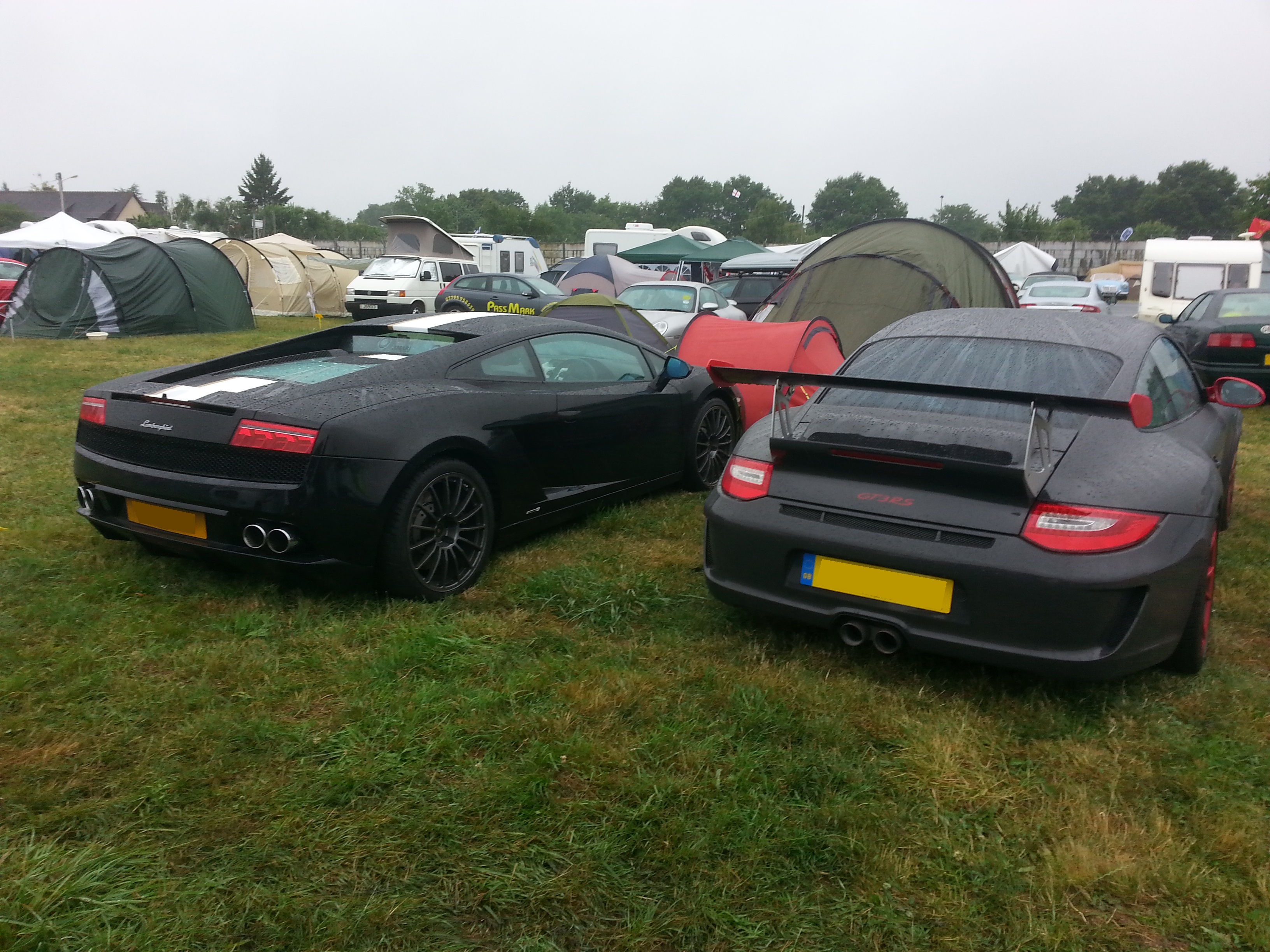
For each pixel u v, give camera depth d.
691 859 2.10
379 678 2.91
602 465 4.61
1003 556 2.65
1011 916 1.97
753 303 16.58
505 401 3.97
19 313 15.12
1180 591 2.71
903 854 2.16
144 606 3.44
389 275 18.89
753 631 3.42
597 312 9.73
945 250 9.32
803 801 2.35
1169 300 21.03
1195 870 2.12
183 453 3.41
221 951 1.80
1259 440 7.45
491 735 2.60
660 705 2.81
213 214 75.19
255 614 3.36
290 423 3.25
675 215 116.56
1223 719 2.82
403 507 3.43
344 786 2.32
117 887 1.95
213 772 2.38
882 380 2.74
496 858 2.09
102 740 2.53
